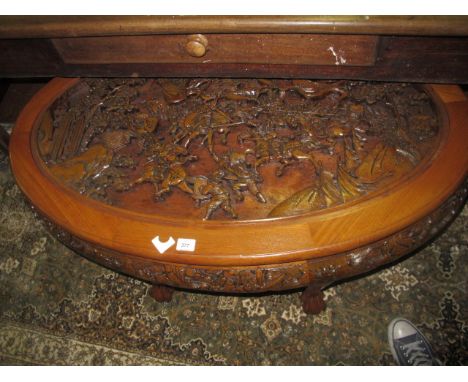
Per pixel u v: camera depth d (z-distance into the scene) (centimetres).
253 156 93
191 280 81
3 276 129
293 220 79
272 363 108
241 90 106
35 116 106
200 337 113
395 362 105
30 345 116
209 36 90
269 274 78
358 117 96
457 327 108
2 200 146
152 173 90
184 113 103
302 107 101
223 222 81
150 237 80
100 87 112
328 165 88
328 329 111
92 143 99
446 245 121
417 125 92
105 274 126
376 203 80
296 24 81
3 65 105
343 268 80
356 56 90
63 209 86
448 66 89
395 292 115
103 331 117
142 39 93
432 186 80
